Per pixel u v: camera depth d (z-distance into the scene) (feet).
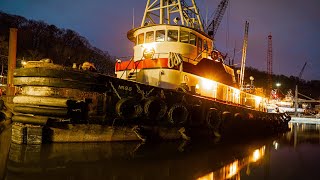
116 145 31.40
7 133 37.60
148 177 20.21
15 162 21.85
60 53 240.73
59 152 25.77
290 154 36.76
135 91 34.19
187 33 48.93
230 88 58.65
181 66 41.86
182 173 21.94
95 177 19.26
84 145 29.68
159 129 37.17
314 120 209.97
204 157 29.53
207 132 46.70
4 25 228.63
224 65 55.98
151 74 43.19
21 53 197.36
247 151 37.01
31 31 231.71
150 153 28.89
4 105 52.29
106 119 31.76
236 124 56.49
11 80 53.72
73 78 29.25
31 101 28.14
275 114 90.58
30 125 28.48
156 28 48.75
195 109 42.04
